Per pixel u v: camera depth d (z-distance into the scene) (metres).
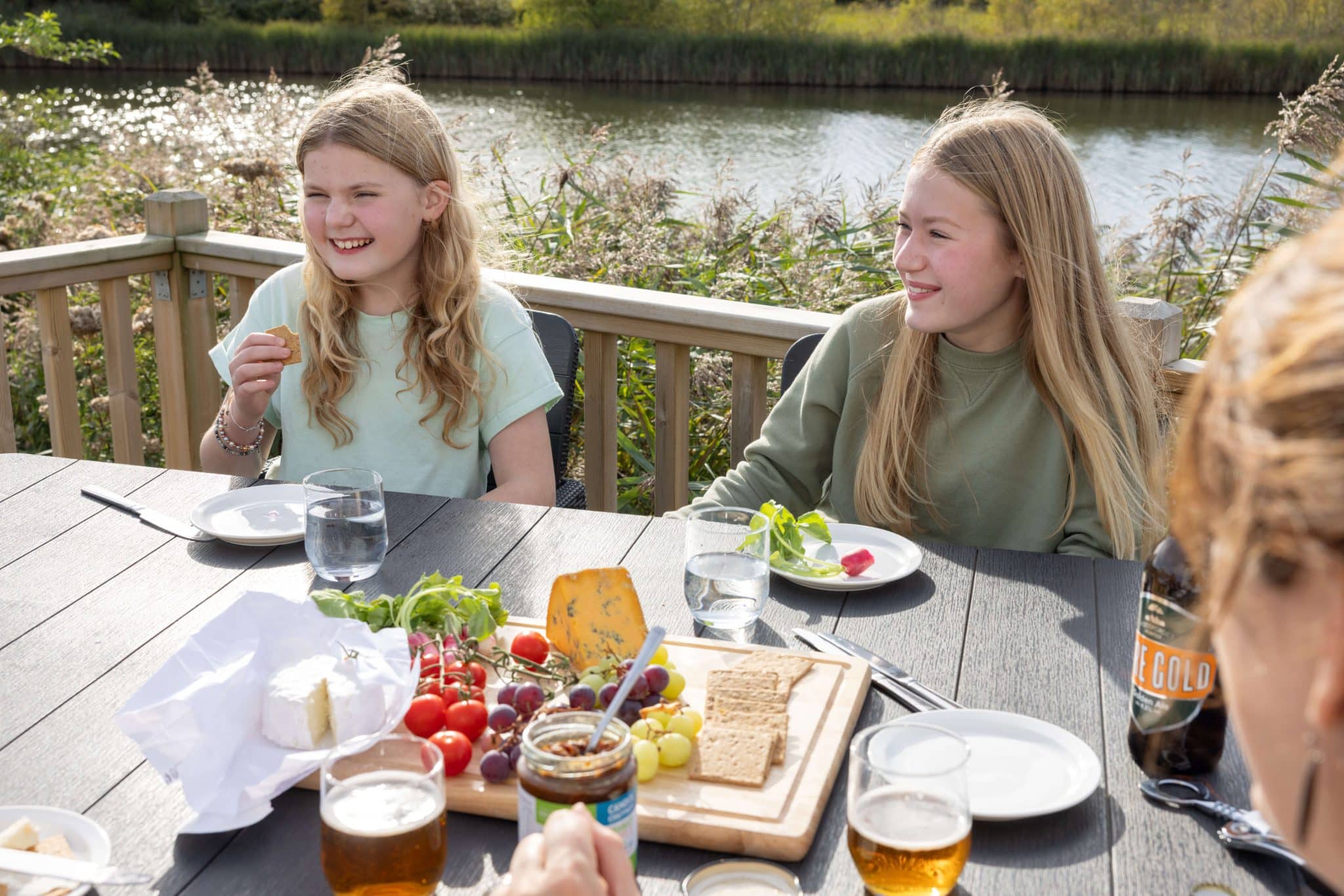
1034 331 1.84
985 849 0.98
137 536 1.60
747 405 2.61
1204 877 0.94
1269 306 0.49
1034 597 1.44
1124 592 1.46
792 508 2.13
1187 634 1.03
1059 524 1.90
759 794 1.01
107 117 6.32
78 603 1.41
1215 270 3.32
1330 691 0.45
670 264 3.78
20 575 1.48
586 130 8.60
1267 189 3.24
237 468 2.13
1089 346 1.87
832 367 2.08
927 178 1.83
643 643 1.23
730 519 1.39
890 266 3.63
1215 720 1.06
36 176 5.97
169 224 3.07
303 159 2.06
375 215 2.03
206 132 5.21
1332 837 0.49
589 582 1.24
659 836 0.98
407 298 2.16
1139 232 3.46
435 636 1.24
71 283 2.90
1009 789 1.04
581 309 2.66
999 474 1.93
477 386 2.15
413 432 2.17
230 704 1.03
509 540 1.60
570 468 3.56
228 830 1.00
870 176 6.65
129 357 3.12
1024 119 1.86
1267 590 0.48
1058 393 1.85
